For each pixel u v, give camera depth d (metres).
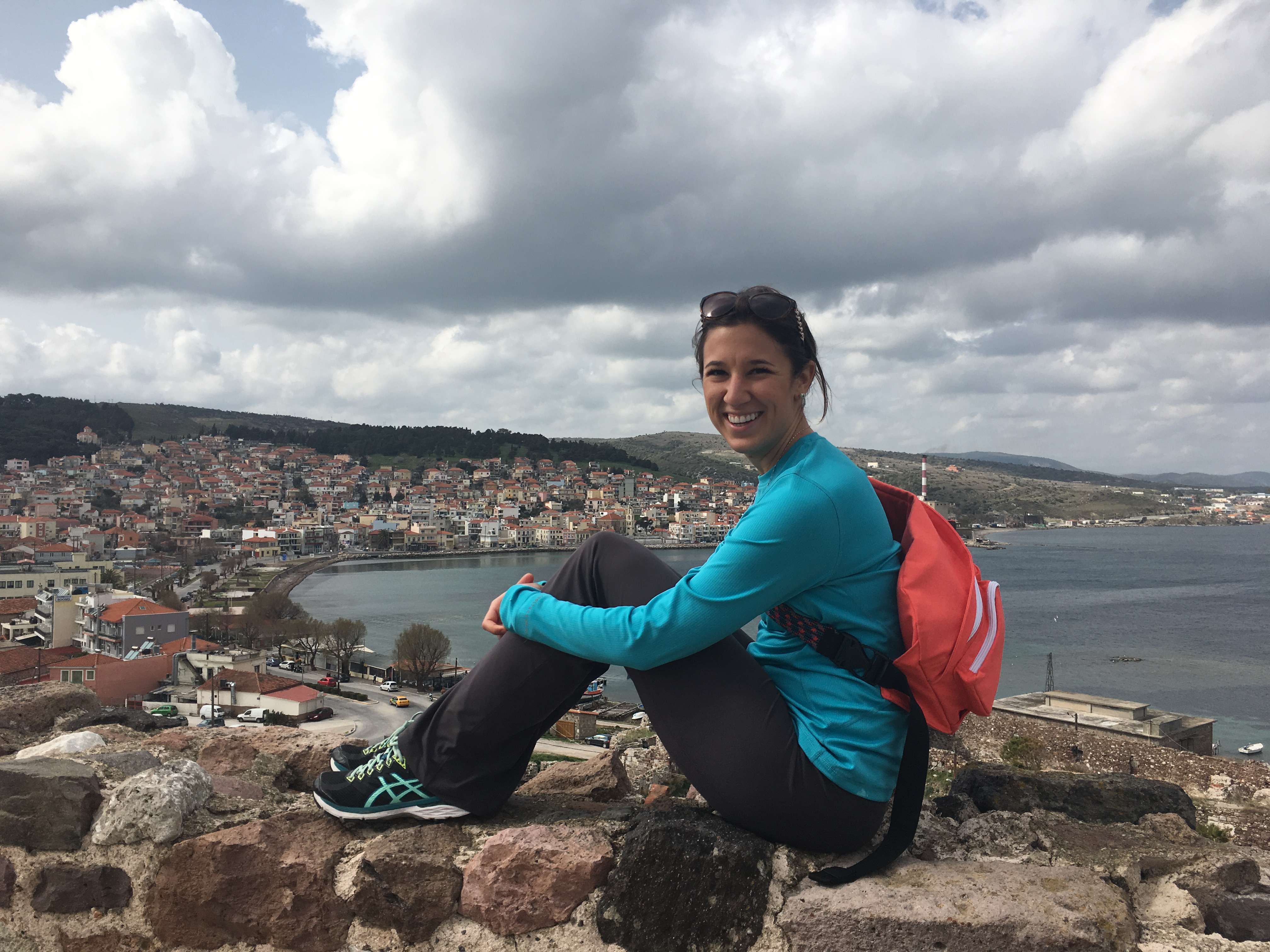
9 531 128.62
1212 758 11.29
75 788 2.39
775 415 2.11
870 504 1.99
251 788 2.75
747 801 1.94
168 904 2.27
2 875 2.40
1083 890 1.85
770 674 2.08
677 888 1.96
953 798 2.64
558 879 2.05
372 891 2.17
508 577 127.75
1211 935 1.96
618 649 1.92
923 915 1.75
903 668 1.93
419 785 2.27
